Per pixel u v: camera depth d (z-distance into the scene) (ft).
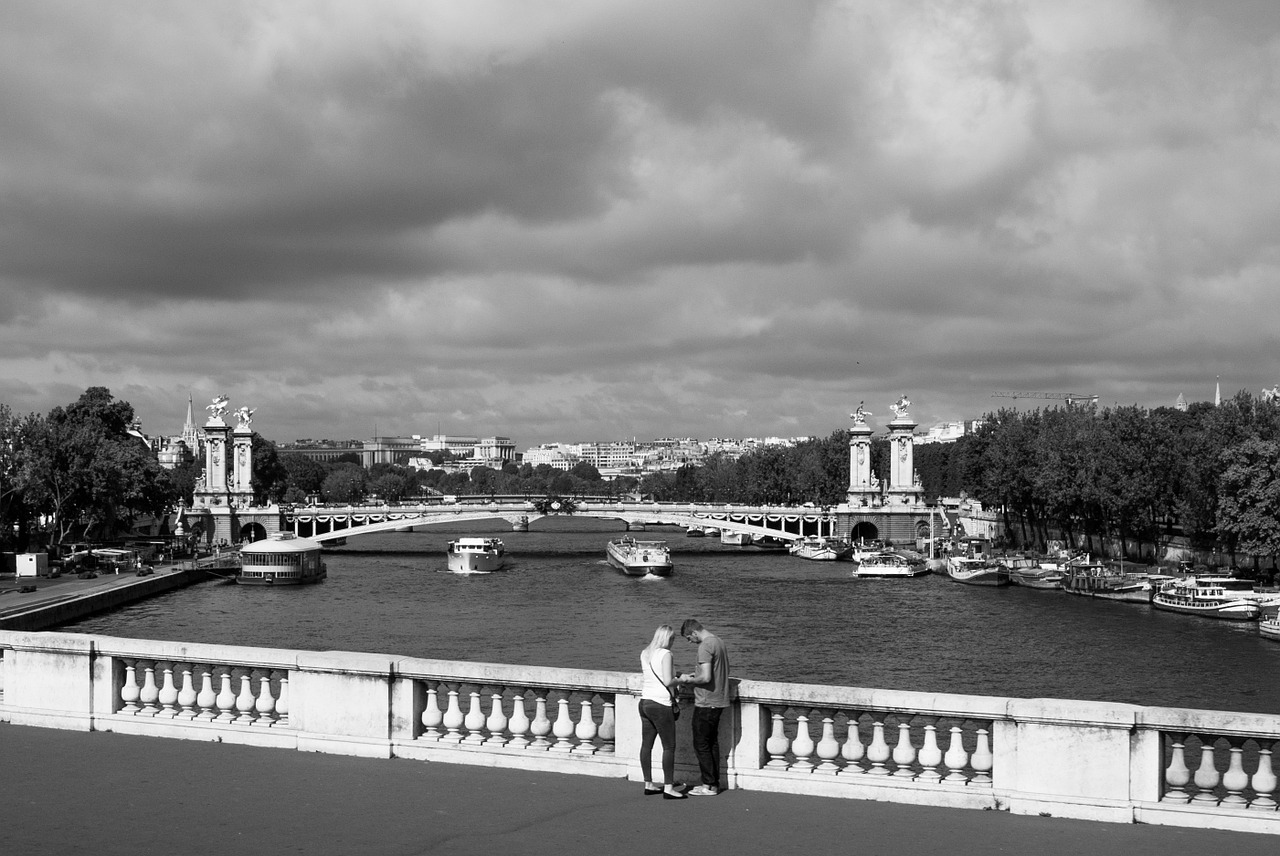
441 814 78.74
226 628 435.94
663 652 82.69
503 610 494.18
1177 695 303.68
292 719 95.71
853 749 84.53
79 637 102.83
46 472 586.86
